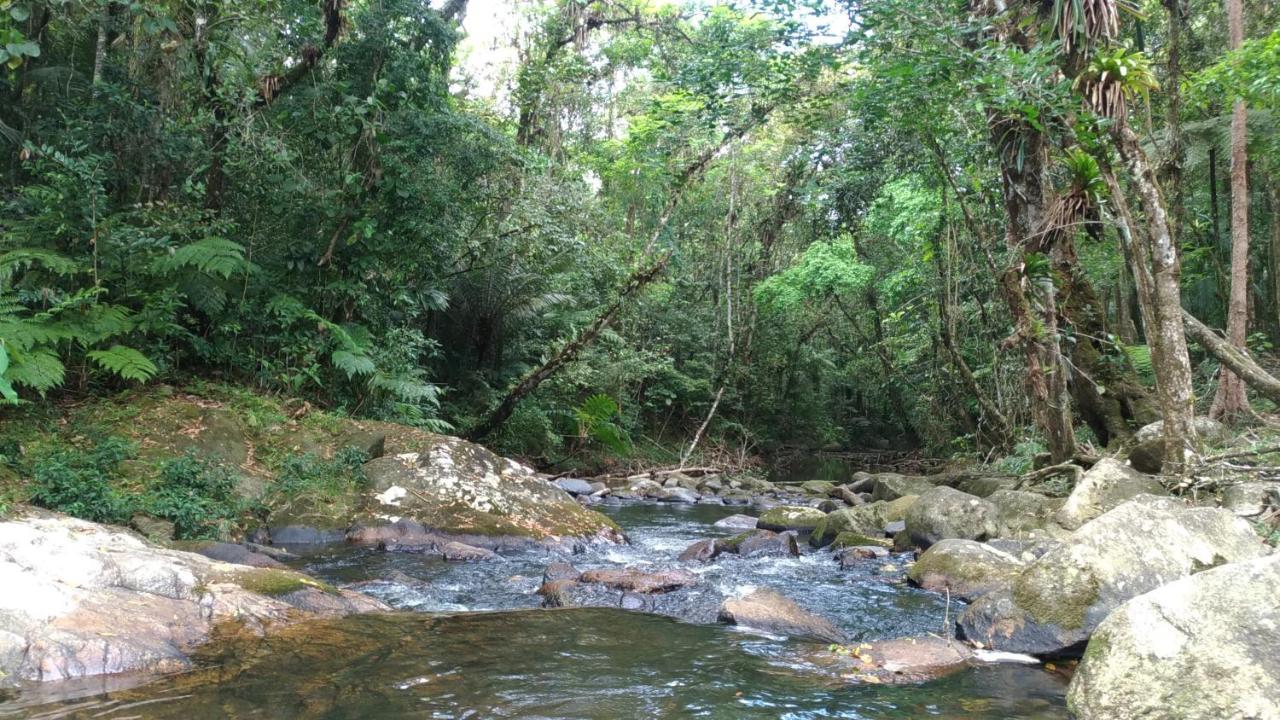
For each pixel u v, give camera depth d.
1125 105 7.77
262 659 3.71
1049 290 9.21
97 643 3.49
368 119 10.53
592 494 13.80
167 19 8.22
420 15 11.17
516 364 15.70
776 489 15.61
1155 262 7.61
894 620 5.20
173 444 7.75
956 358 15.76
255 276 9.81
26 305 8.03
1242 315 10.99
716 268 23.09
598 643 4.32
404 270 11.39
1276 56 9.09
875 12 8.84
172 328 8.66
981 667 4.05
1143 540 4.57
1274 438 8.90
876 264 22.92
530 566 6.73
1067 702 3.41
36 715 2.91
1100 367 10.27
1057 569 4.55
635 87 21.66
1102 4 8.24
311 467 8.04
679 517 11.33
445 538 7.48
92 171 8.23
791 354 26.17
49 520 5.09
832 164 19.66
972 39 9.40
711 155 14.46
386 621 4.57
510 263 14.56
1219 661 3.01
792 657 4.17
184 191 9.27
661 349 19.70
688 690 3.60
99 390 8.45
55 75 9.73
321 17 10.48
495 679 3.62
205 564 4.84
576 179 17.55
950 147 13.67
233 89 9.77
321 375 10.37
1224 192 16.67
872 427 30.34
